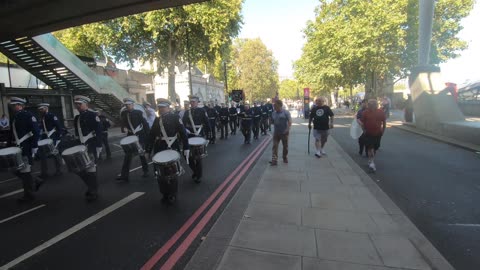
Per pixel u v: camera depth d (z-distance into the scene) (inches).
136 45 1100.5
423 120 612.4
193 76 1625.2
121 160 400.8
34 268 135.4
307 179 262.8
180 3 406.3
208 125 347.9
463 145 419.5
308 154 387.9
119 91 913.5
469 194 223.5
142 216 192.5
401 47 930.7
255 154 412.8
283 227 163.9
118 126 997.8
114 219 188.5
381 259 130.6
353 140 536.7
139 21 976.3
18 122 232.7
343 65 1086.4
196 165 263.4
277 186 242.2
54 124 321.1
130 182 277.9
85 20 478.6
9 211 206.1
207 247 145.6
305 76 1338.6
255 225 167.0
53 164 394.3
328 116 359.9
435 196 220.4
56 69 739.4
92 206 213.0
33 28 522.9
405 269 123.4
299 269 123.9
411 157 365.4
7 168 210.7
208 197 227.9
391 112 1456.7
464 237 156.3
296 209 190.4
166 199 217.5
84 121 272.1
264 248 141.5
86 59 959.0
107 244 156.2
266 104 754.8
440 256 133.0
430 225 171.5
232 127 732.0
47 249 151.9
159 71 1203.9
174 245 154.0
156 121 229.5
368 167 314.0
